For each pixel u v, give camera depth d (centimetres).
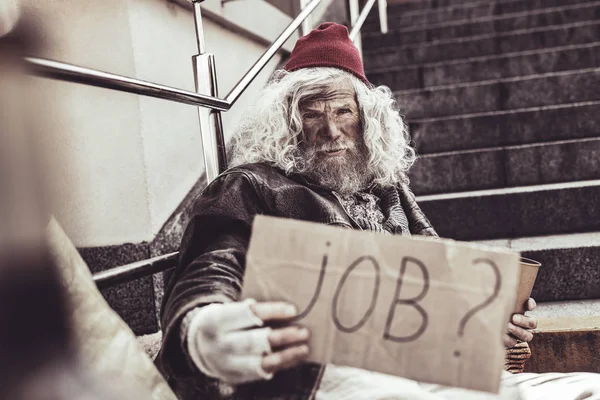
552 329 180
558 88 336
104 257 180
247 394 106
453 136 315
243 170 133
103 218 179
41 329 50
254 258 94
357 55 156
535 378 139
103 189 178
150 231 189
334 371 108
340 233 93
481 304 90
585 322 186
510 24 432
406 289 91
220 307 96
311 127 146
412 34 439
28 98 50
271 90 150
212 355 94
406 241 92
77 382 53
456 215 265
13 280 49
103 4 181
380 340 91
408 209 163
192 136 225
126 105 185
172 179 206
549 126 310
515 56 368
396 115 164
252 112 151
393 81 377
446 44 404
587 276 229
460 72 372
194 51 234
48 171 51
